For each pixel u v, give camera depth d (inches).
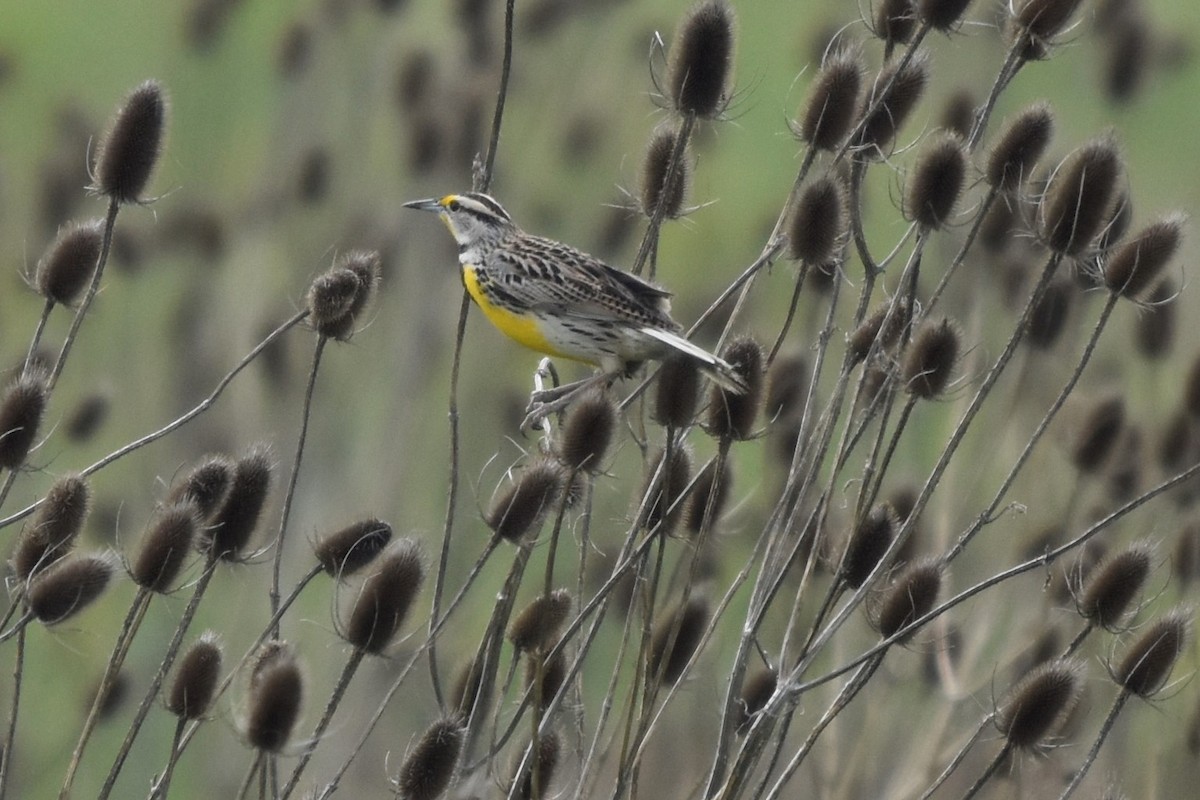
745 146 818.2
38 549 315.0
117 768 291.7
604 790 416.5
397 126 631.8
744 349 326.6
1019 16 336.2
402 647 502.6
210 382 607.8
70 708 520.4
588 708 468.1
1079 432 424.5
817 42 571.5
